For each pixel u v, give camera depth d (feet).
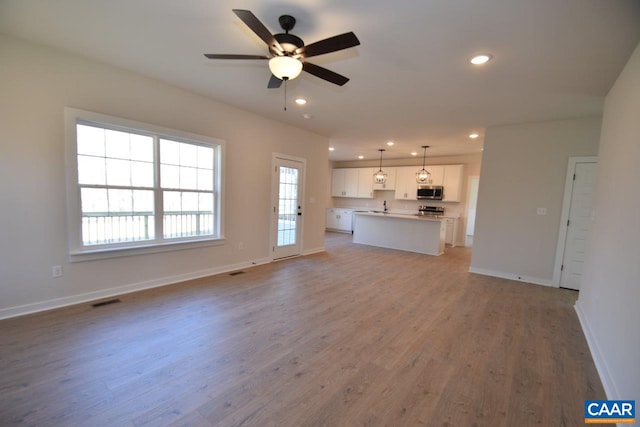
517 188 14.84
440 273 15.76
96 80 9.60
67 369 6.42
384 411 5.56
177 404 5.53
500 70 8.93
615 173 7.95
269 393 5.94
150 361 6.85
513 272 15.06
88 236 10.12
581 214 13.41
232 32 7.59
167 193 12.14
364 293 12.13
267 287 12.41
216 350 7.44
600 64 8.13
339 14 6.49
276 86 8.57
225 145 13.76
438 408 5.69
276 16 6.68
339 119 15.39
